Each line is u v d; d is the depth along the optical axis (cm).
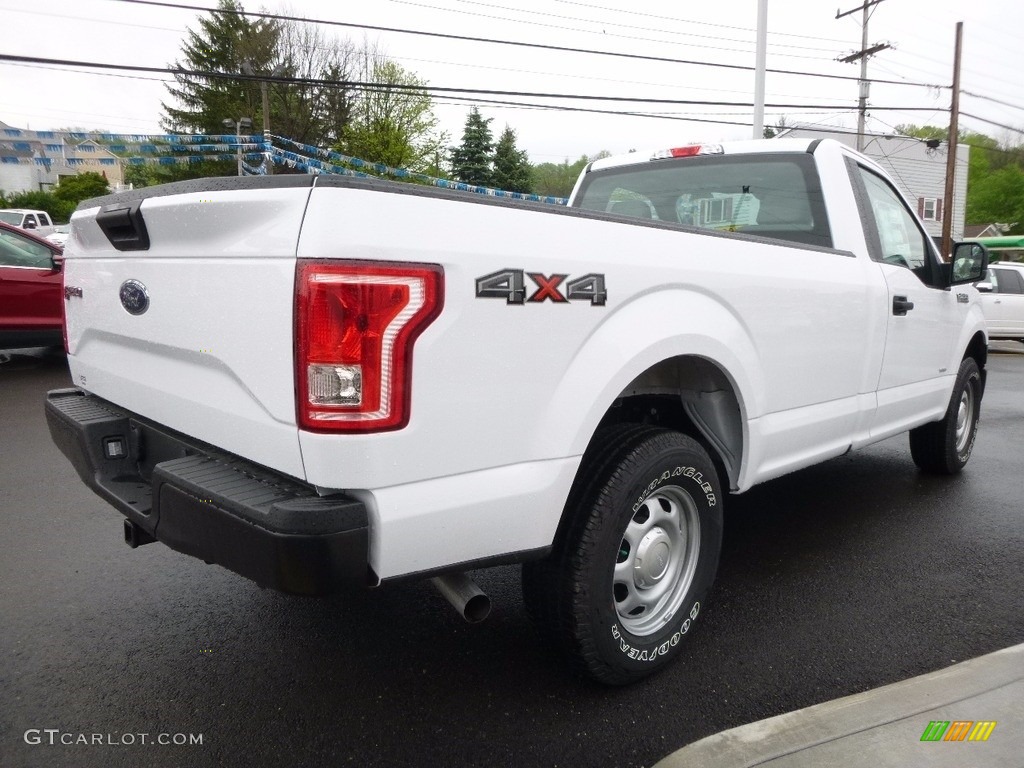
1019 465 603
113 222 254
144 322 255
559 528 249
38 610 326
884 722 245
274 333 198
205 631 310
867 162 438
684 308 269
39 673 277
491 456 216
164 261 238
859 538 431
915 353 445
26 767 226
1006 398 977
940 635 318
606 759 235
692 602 289
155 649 295
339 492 200
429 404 200
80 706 257
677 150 452
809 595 354
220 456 233
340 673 280
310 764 230
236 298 209
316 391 190
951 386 511
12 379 863
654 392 311
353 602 337
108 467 279
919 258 473
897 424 443
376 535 197
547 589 250
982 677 275
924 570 385
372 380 191
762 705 265
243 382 211
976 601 351
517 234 217
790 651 302
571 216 234
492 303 210
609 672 261
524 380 220
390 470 196
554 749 239
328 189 189
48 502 466
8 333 845
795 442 343
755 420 310
